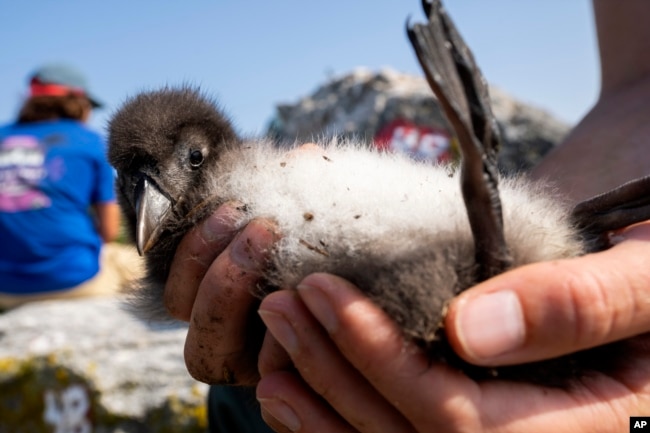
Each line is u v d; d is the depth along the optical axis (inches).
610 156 8.7
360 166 6.7
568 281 4.9
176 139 8.5
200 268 6.6
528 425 5.1
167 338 13.1
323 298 5.2
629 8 9.7
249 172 7.4
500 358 5.0
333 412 5.8
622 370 5.7
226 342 6.4
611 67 10.0
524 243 5.7
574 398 5.3
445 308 5.2
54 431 12.2
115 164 8.7
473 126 5.0
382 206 6.1
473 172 5.0
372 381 5.2
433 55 4.9
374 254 5.6
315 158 7.0
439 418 5.1
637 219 6.2
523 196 6.6
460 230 5.7
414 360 5.1
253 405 8.4
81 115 20.3
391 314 5.2
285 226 6.2
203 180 8.2
